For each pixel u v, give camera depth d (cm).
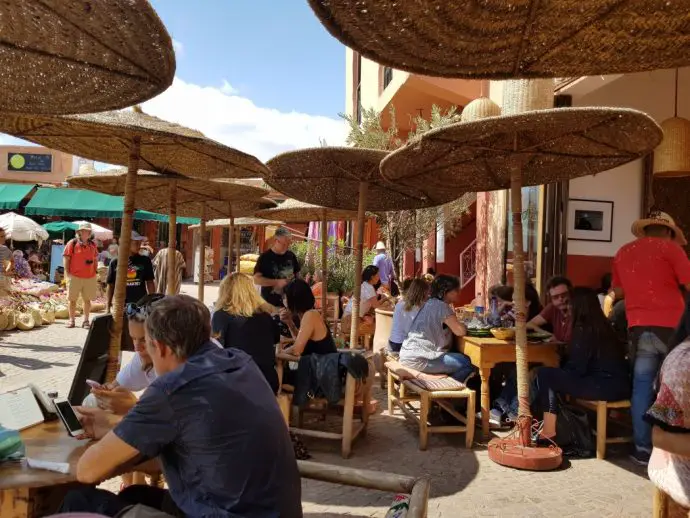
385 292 1083
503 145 471
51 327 1209
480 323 600
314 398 504
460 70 271
